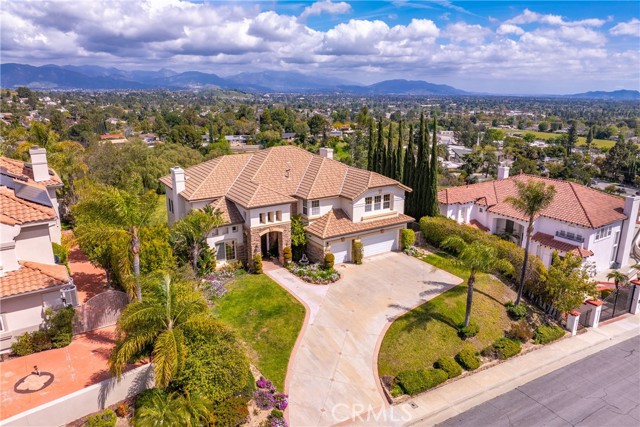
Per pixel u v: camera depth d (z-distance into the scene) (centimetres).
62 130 11400
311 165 3878
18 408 1574
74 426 1583
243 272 3144
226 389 1758
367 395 2042
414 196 4172
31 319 2027
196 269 2898
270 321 2512
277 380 2081
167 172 5950
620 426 1906
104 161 5656
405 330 2480
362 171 3700
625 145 11738
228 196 3378
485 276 3191
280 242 3297
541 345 2605
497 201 4256
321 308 2689
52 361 1894
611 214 3694
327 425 1844
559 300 2748
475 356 2369
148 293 1978
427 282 3091
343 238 3334
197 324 1745
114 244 2253
